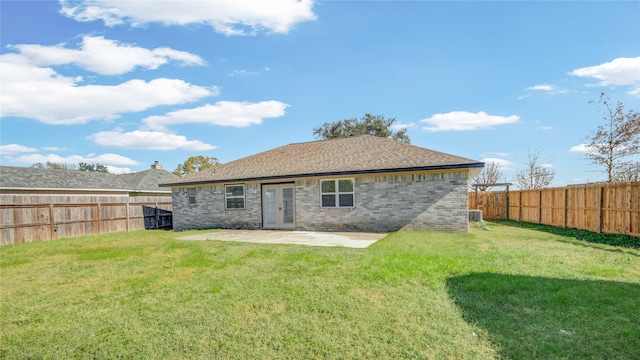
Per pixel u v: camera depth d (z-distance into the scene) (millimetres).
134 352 3279
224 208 16062
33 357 3275
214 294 4902
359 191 13062
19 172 19750
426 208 12000
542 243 8797
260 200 15250
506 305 4113
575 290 4531
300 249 8539
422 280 5230
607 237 9602
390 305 4230
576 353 2963
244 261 7129
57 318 4211
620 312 3803
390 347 3186
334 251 8078
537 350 3035
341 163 13992
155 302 4664
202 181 16125
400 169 11938
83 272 6750
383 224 12633
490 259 6633
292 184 14711
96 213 15008
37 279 6250
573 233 10914
